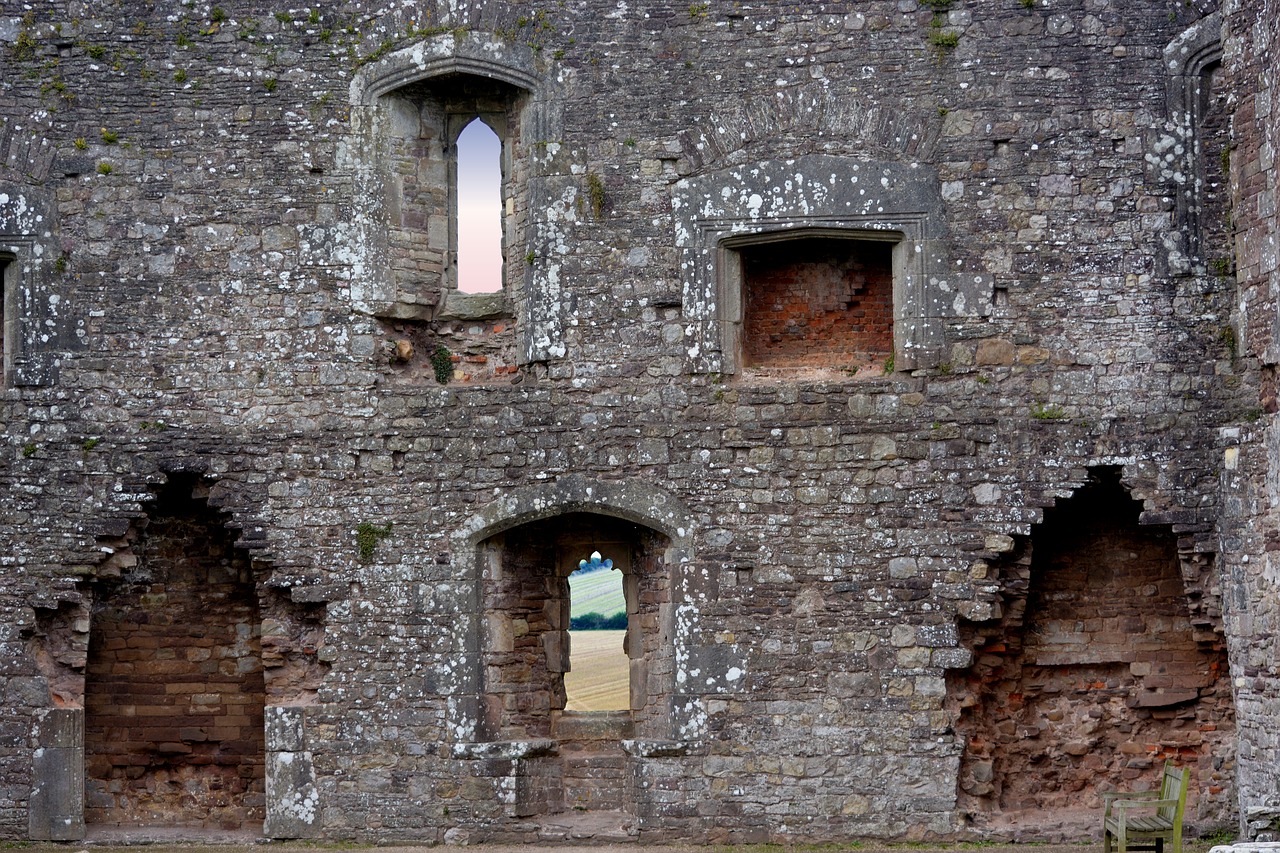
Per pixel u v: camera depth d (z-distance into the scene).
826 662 16.22
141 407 16.94
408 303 17.12
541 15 16.92
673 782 16.27
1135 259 16.34
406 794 16.48
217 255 16.98
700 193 16.66
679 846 16.12
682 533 16.42
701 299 16.59
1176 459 16.16
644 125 16.78
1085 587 16.81
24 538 16.89
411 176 17.27
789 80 16.67
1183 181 16.36
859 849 15.87
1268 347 14.66
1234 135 15.14
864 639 16.22
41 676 16.78
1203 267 16.30
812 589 16.31
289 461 16.83
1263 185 14.72
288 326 16.92
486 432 16.72
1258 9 14.76
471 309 17.34
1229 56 15.20
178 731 17.38
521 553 17.00
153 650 17.44
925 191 16.47
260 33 17.11
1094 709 16.81
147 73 17.11
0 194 16.98
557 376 16.70
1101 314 16.33
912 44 16.62
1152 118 16.41
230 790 17.38
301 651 16.84
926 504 16.30
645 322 16.67
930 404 16.38
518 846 16.30
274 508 16.80
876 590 16.25
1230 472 15.54
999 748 16.70
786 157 16.61
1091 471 16.27
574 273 16.75
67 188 17.06
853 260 16.98
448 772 16.45
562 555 17.25
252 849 16.39
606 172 16.80
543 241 16.80
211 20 17.14
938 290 16.42
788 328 17.02
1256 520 15.05
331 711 16.61
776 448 16.45
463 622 16.56
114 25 17.16
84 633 16.95
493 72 16.94
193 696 17.41
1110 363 16.30
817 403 16.47
